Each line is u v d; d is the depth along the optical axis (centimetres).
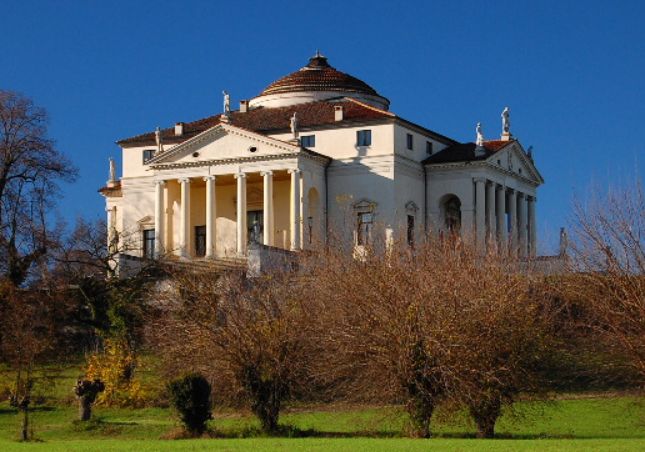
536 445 4597
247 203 11225
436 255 6631
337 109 10981
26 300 8031
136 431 6169
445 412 5450
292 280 6894
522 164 12169
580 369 7044
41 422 6700
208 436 5700
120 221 12294
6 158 9462
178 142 11556
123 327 7631
